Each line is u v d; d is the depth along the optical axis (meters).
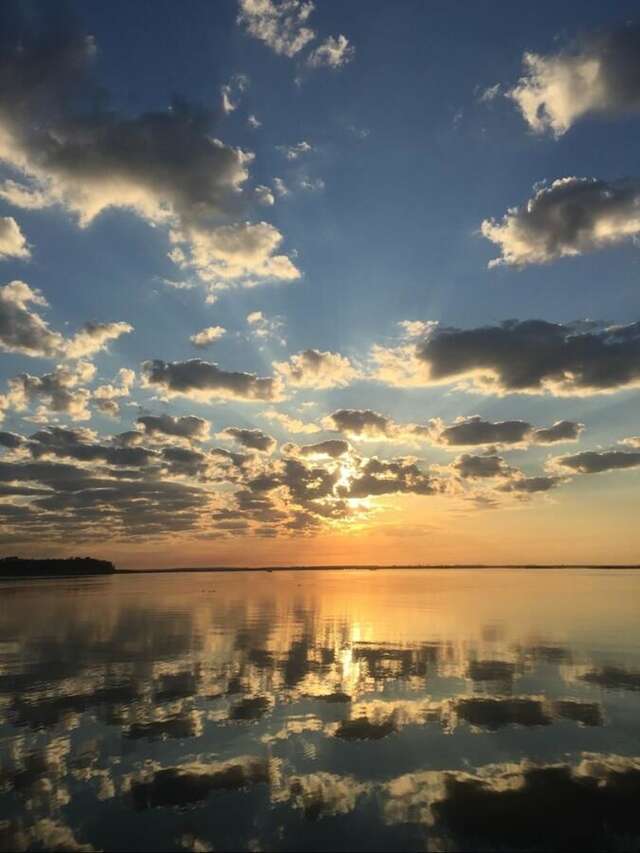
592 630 35.31
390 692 20.34
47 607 54.22
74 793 12.55
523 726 16.67
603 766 13.87
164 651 28.73
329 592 76.44
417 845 10.48
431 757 14.44
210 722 17.17
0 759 14.45
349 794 12.48
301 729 16.50
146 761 14.26
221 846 10.49
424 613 46.09
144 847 10.47
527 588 83.44
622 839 10.66
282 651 28.48
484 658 26.25
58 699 19.67
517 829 11.05
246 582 123.50
